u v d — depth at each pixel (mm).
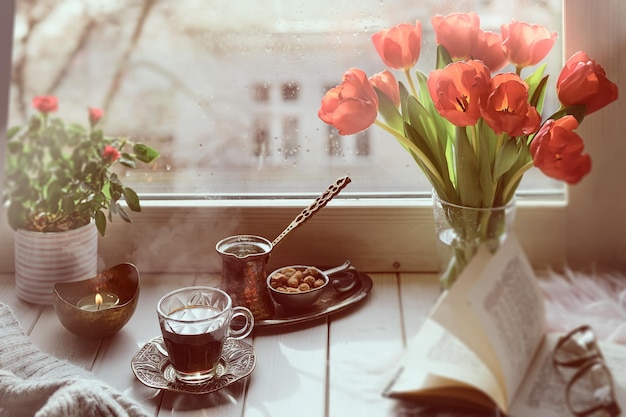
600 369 857
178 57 1143
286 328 998
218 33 1134
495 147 911
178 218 1118
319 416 861
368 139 1142
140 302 1069
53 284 1050
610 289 987
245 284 998
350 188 1151
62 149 1095
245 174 1159
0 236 1122
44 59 1138
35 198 1064
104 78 1145
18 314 1038
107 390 845
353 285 1062
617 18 1045
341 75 1138
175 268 1133
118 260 1135
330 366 929
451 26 917
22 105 1138
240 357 940
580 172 841
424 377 862
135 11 1136
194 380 903
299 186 1160
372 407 870
